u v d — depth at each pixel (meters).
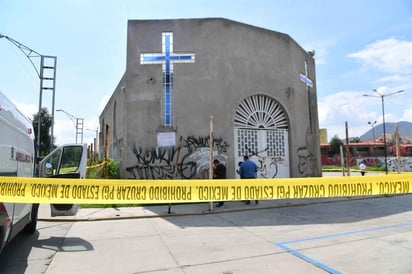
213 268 4.84
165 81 14.49
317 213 9.93
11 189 4.81
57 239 6.95
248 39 15.62
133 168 13.96
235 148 14.98
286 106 16.52
